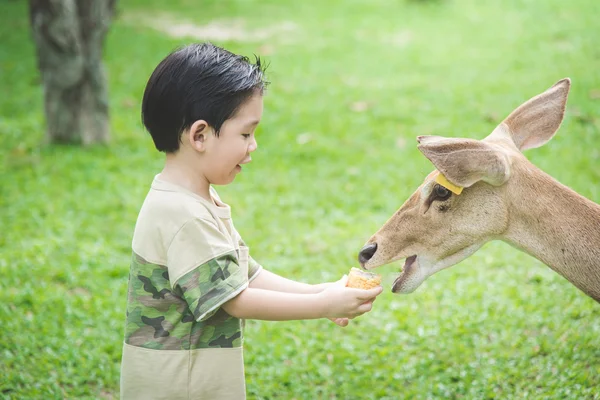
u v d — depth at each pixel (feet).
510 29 47.14
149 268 9.39
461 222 10.66
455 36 46.29
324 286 10.54
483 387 14.11
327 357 15.64
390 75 38.04
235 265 9.33
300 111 32.14
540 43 42.73
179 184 9.49
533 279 18.47
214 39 45.75
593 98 31.55
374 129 29.76
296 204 23.39
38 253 20.08
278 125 30.42
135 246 9.53
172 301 9.38
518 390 13.97
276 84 36.32
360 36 47.19
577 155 25.64
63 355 15.47
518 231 10.57
